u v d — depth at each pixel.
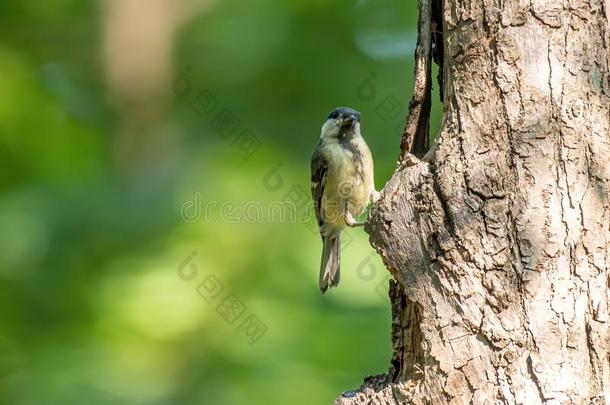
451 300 6.04
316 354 12.52
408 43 16.69
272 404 11.91
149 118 16.45
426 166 6.46
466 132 6.37
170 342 12.51
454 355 5.95
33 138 15.37
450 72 6.73
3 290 13.94
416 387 6.12
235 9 17.17
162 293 12.82
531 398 5.71
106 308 12.87
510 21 6.45
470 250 6.07
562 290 5.90
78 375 12.32
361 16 16.86
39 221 14.66
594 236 6.01
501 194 6.12
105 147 16.19
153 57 16.64
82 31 17.19
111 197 14.90
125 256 13.98
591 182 6.12
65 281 13.96
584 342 5.82
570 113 6.22
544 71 6.32
